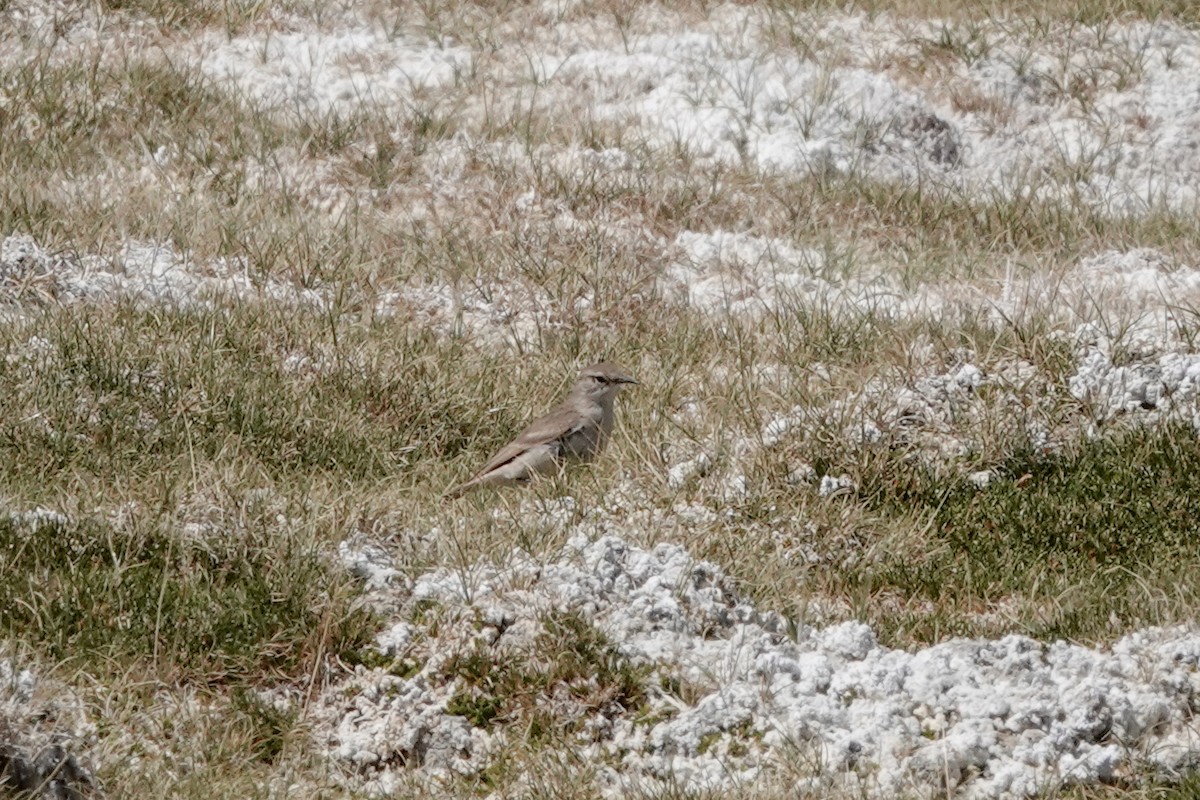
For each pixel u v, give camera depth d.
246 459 17.38
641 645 14.16
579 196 27.55
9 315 21.14
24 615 13.78
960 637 15.12
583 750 13.37
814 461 18.45
